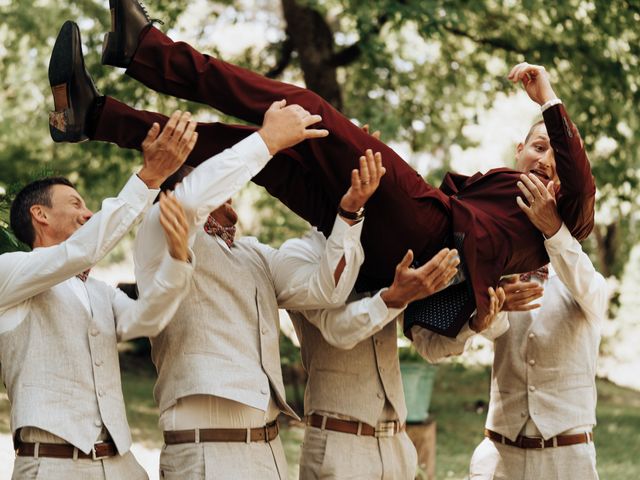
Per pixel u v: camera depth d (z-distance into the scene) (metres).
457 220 3.03
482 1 8.16
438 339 3.46
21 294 2.74
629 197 9.48
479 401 9.30
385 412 3.38
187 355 2.93
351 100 9.75
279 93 2.89
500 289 3.06
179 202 2.71
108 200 2.74
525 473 3.67
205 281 2.99
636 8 8.49
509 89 9.20
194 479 2.88
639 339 12.44
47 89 10.70
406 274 2.92
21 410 2.71
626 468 7.23
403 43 9.66
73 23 2.78
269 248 3.27
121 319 2.92
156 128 2.74
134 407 8.15
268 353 3.04
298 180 3.16
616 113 9.05
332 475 3.24
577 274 3.32
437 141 10.25
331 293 3.00
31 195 3.01
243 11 10.22
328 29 9.13
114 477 2.80
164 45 2.79
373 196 2.96
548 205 3.09
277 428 3.12
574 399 3.66
